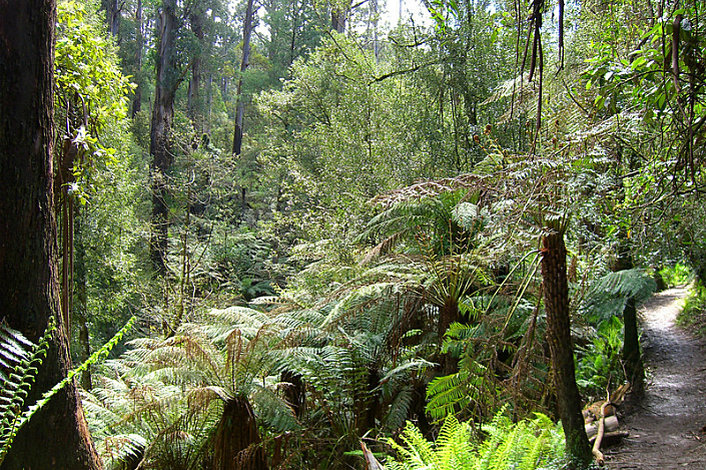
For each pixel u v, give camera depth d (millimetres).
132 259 11047
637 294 4723
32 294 2244
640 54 2504
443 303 4590
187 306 9961
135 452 4016
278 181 15453
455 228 5008
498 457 2520
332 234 7645
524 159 2709
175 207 15664
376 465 2576
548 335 2973
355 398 4469
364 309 5062
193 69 23828
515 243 2945
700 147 2420
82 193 4004
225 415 3885
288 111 15914
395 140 8273
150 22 31469
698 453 3424
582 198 2529
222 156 13617
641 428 4254
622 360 5707
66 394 2326
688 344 6895
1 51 2199
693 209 2623
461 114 7531
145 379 4453
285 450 4109
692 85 1978
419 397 4785
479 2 7020
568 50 4977
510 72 6664
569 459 2848
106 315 10711
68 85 4258
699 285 7906
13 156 2215
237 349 3957
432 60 7418
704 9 2041
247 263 15695
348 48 10664
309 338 4961
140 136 23688
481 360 3797
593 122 2938
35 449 2178
